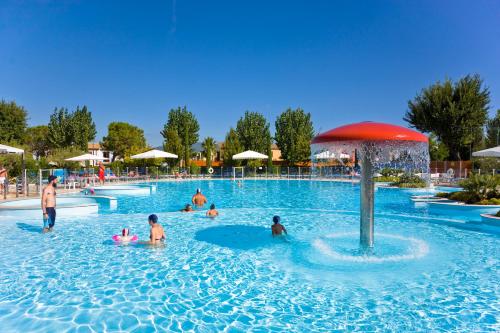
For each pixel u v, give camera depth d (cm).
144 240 941
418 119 3716
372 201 816
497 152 1980
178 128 4912
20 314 498
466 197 1418
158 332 446
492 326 458
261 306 527
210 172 3778
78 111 5209
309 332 448
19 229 1084
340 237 969
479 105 3412
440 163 3266
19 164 2456
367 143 740
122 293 577
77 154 3309
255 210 1468
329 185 2817
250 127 4497
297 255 795
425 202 1492
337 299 551
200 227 1120
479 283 614
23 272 683
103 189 2216
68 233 1028
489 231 1032
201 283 624
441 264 721
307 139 4375
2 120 4362
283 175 3612
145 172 3416
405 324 467
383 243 888
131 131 7031
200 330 453
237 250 841
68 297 559
